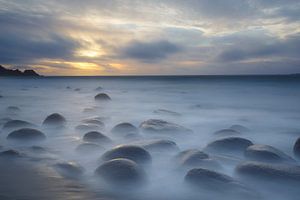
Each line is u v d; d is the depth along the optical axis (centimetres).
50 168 462
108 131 784
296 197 383
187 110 1399
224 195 369
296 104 1659
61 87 3694
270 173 410
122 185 398
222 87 3497
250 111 1367
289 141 750
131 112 1309
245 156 525
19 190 388
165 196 384
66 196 375
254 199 361
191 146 664
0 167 471
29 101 1825
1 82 5362
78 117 1138
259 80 4862
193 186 392
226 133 740
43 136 662
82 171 454
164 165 489
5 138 668
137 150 498
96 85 4466
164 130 748
